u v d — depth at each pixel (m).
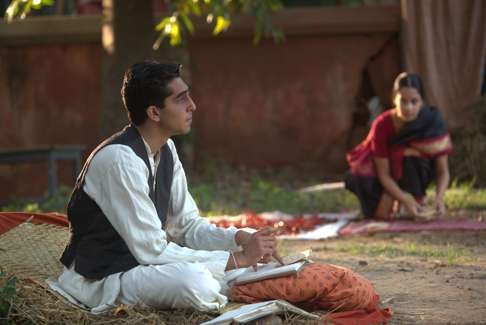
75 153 14.72
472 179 14.24
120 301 5.77
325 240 10.16
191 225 6.31
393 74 16.50
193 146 16.95
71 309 5.73
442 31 15.25
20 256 6.39
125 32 13.97
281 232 10.59
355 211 12.38
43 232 6.61
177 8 13.57
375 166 11.23
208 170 16.52
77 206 5.84
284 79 16.92
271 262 6.21
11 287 5.62
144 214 5.71
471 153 14.34
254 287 5.95
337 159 16.80
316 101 16.84
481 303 6.68
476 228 10.31
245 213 12.05
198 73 17.08
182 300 5.66
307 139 16.89
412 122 10.76
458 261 8.49
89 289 5.82
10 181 17.02
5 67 17.45
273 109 16.97
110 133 14.06
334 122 16.78
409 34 15.49
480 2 15.09
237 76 17.03
